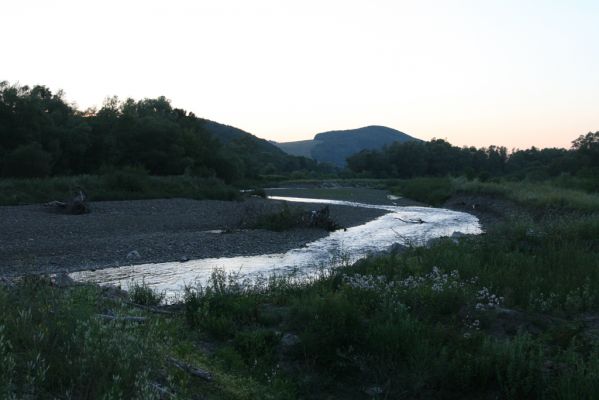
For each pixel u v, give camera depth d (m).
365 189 90.12
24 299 5.80
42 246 19.06
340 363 6.62
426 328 7.20
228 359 6.66
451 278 9.98
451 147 158.88
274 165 152.88
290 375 6.48
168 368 5.54
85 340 4.80
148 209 32.97
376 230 28.45
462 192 52.50
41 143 52.81
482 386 6.10
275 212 28.78
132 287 11.27
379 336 6.82
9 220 24.53
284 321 8.22
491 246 14.65
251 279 14.22
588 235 16.09
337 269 12.53
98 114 70.69
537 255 13.00
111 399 4.14
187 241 21.39
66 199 36.09
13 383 4.27
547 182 53.44
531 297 8.99
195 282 14.16
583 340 6.93
